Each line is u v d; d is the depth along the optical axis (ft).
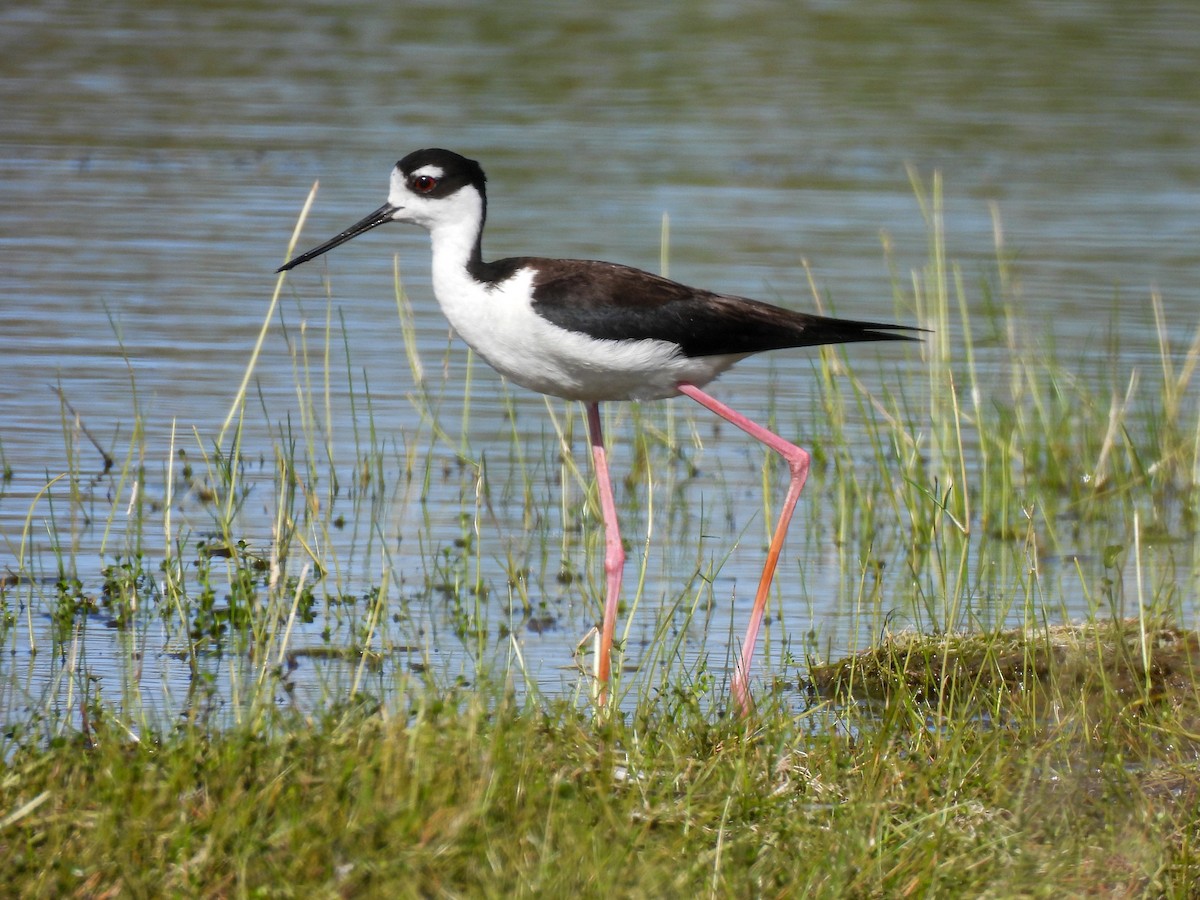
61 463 41.83
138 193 66.49
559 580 36.29
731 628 32.48
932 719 28.55
